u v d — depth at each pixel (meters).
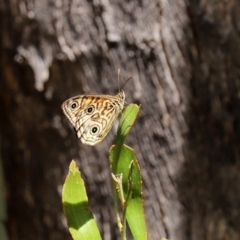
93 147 0.72
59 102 0.72
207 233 0.72
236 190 0.72
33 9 0.71
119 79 0.71
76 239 0.56
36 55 0.72
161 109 0.71
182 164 0.72
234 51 0.71
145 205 0.72
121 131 0.56
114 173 0.56
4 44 0.72
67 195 0.56
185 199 0.72
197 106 0.71
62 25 0.71
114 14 0.71
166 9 0.71
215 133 0.72
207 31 0.71
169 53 0.71
